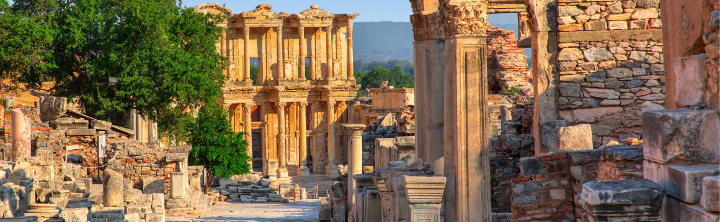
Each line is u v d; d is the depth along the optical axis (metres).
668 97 14.23
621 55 27.78
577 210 18.84
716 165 10.41
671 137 10.74
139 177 61.50
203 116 89.69
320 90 139.62
